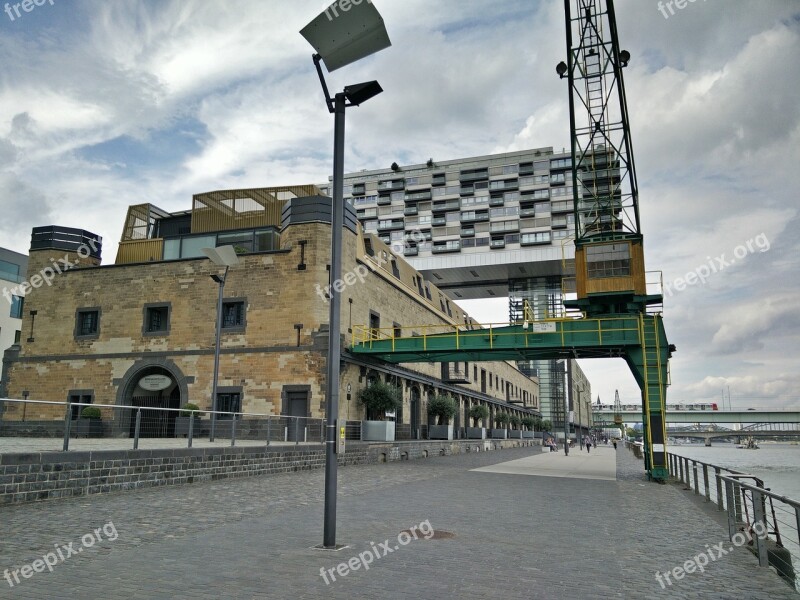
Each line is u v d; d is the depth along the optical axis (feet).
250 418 100.78
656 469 78.95
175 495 47.09
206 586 21.72
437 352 102.78
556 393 379.96
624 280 97.60
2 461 38.81
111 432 56.49
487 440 169.78
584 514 43.60
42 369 114.52
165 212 135.13
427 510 42.50
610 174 120.16
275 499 45.96
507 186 362.53
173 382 109.19
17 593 20.48
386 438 105.40
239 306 107.55
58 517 35.32
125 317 112.06
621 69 120.26
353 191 392.68
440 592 21.70
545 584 23.13
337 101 32.42
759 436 497.05
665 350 88.48
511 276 365.40
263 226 115.03
